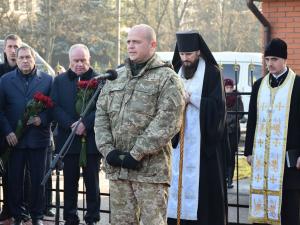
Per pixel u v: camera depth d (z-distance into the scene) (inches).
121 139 234.4
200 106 282.0
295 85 278.4
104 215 378.0
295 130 277.3
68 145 248.2
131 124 232.5
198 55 287.3
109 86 241.6
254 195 285.9
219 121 281.1
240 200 407.5
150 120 232.5
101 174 535.2
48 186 357.4
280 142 278.4
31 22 1561.3
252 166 286.4
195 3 1674.5
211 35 1668.3
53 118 323.9
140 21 1640.0
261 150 283.3
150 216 232.8
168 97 230.5
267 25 480.7
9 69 354.6
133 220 239.1
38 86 331.0
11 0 1560.0
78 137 313.4
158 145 228.1
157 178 231.9
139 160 229.3
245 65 709.9
